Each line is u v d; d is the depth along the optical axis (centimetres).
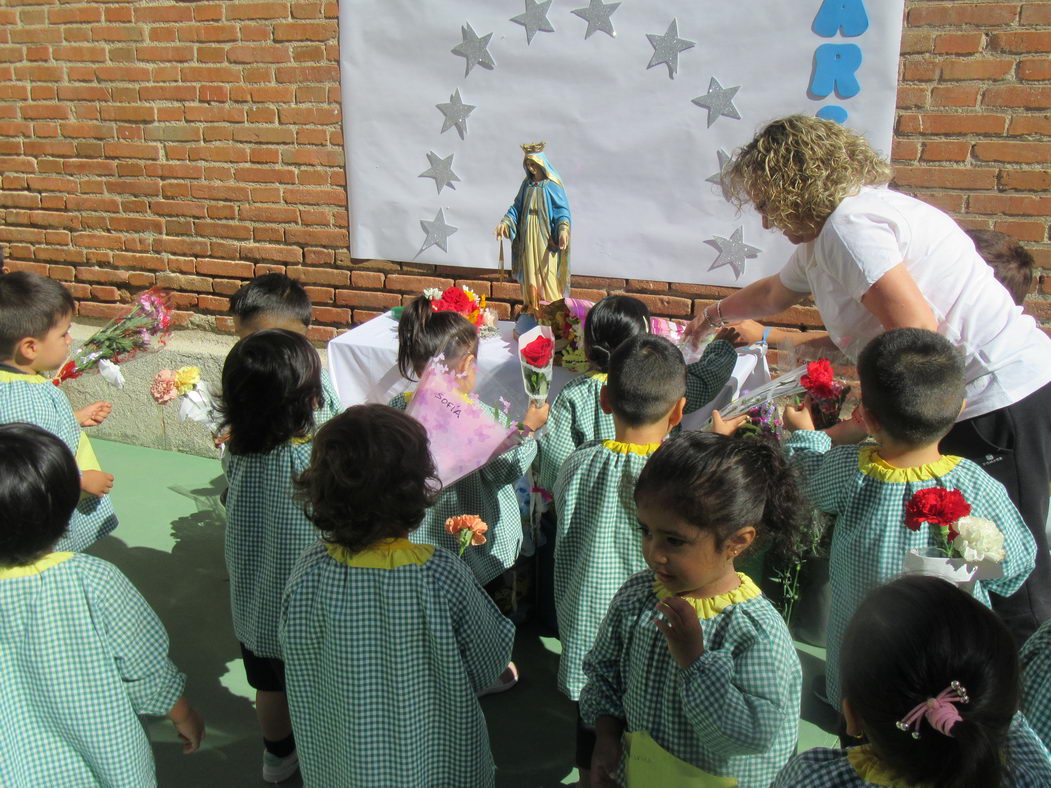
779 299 315
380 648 184
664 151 402
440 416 251
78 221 532
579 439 280
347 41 444
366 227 469
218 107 482
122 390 522
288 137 473
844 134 252
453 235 454
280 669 252
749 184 262
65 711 184
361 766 185
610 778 183
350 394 376
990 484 220
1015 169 354
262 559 243
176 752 277
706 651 160
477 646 191
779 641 164
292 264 493
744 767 172
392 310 423
